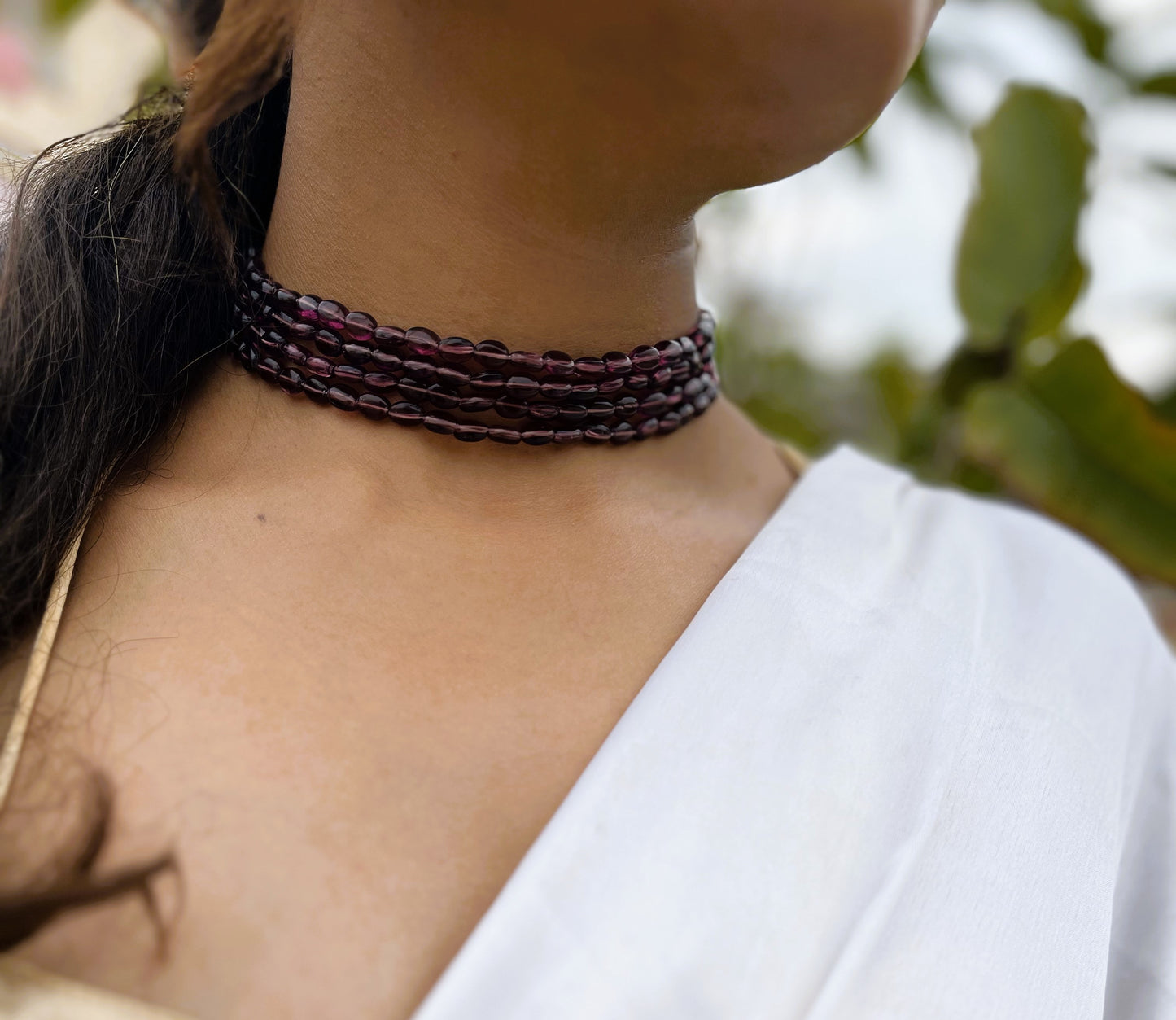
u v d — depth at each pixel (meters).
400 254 0.59
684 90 0.50
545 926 0.45
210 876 0.45
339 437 0.62
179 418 0.65
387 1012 0.44
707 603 0.58
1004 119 1.15
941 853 0.52
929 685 0.57
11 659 0.53
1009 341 1.15
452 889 0.47
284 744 0.49
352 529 0.58
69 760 0.48
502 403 0.61
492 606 0.57
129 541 0.57
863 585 0.62
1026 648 0.64
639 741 0.51
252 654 0.52
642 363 0.63
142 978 0.44
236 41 0.57
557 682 0.54
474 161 0.56
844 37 0.48
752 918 0.47
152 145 0.67
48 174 0.67
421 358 0.60
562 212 0.57
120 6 1.03
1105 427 1.07
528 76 0.51
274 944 0.44
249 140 0.70
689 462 0.70
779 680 0.55
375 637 0.54
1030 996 0.50
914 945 0.49
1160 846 0.67
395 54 0.54
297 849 0.46
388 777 0.49
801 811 0.51
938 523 0.70
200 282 0.65
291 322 0.61
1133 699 0.68
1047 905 0.53
